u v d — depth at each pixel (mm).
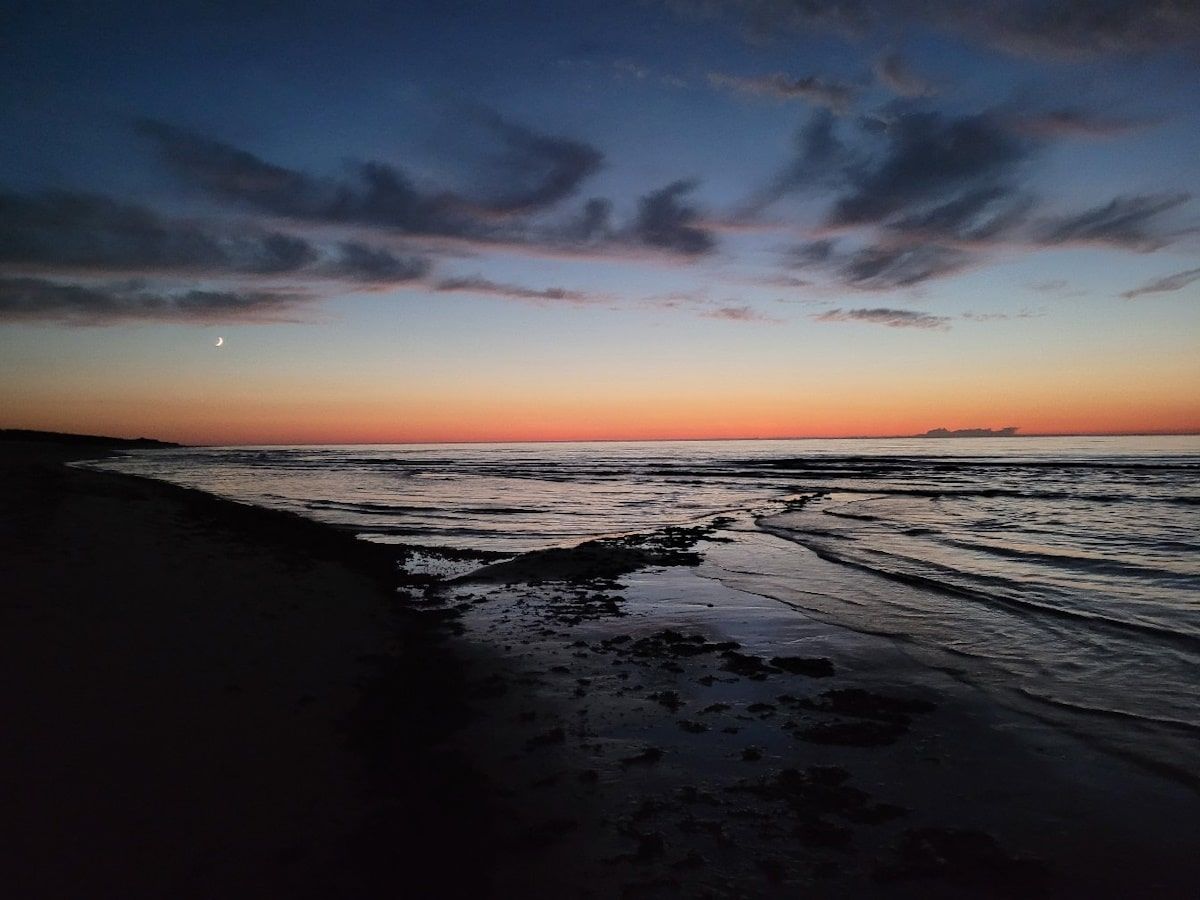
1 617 5512
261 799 3850
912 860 3725
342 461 84875
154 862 3125
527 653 7539
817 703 6082
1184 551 14078
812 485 40406
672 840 3867
